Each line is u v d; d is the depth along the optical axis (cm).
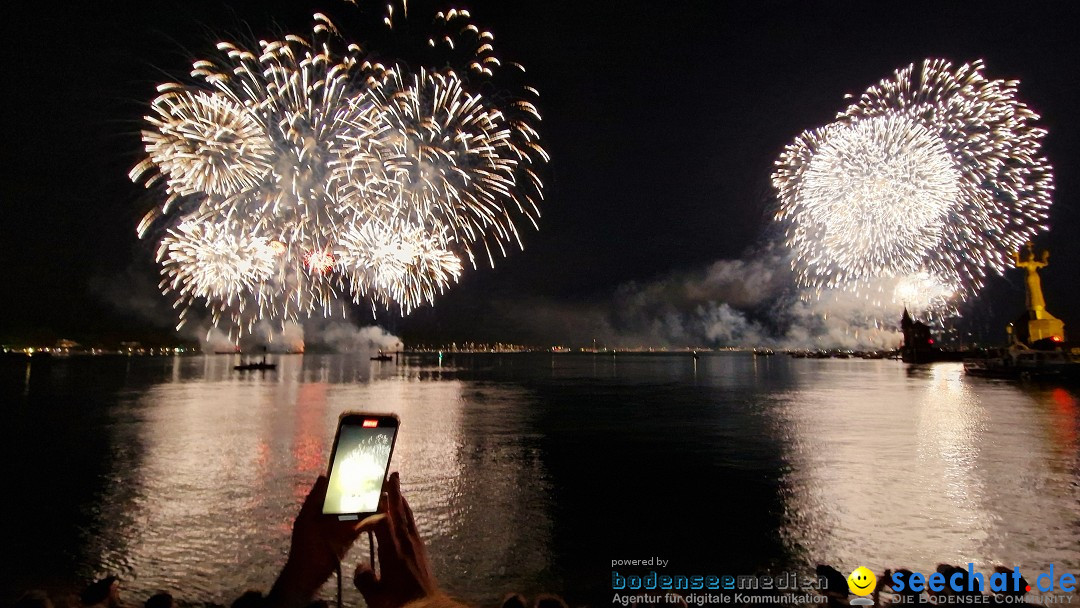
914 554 997
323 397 4597
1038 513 1209
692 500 1367
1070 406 3262
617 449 2080
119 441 2294
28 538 1090
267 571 937
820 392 4803
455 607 191
